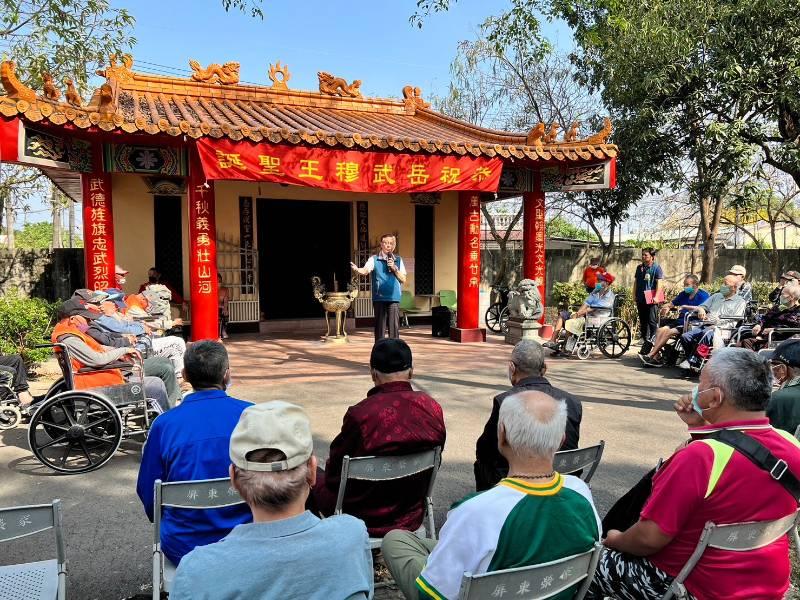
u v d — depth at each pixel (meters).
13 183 13.59
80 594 3.29
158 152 9.61
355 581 1.76
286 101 12.95
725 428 2.40
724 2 13.15
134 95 11.63
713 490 2.27
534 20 13.88
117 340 6.01
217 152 8.95
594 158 11.01
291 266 14.66
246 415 1.86
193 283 9.77
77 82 11.24
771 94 13.16
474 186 10.46
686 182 14.82
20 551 3.73
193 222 9.66
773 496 2.29
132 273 12.61
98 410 5.13
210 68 12.37
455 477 4.87
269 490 1.75
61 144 8.81
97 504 4.40
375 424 3.06
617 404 7.13
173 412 2.99
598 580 2.65
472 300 11.84
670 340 9.23
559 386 8.08
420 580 2.12
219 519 2.81
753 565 2.31
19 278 13.84
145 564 3.61
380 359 3.25
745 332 8.48
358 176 9.73
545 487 2.10
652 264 10.96
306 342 12.01
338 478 3.13
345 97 13.39
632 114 14.48
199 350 3.13
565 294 13.29
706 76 13.30
